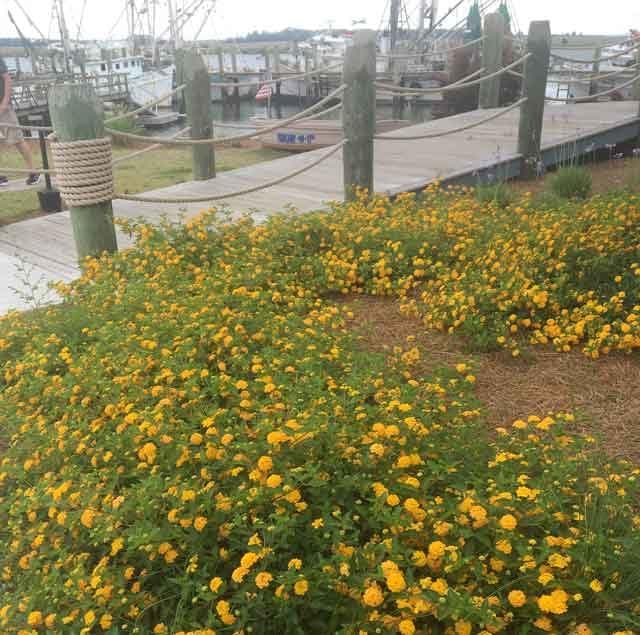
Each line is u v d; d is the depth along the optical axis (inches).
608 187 320.8
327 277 189.5
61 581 85.5
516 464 94.6
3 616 82.4
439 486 93.0
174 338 139.8
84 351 148.6
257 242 205.9
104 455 104.7
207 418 105.0
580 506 84.7
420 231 205.9
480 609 68.7
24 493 99.1
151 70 1464.1
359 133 261.1
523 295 157.2
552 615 72.1
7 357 155.6
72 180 192.5
